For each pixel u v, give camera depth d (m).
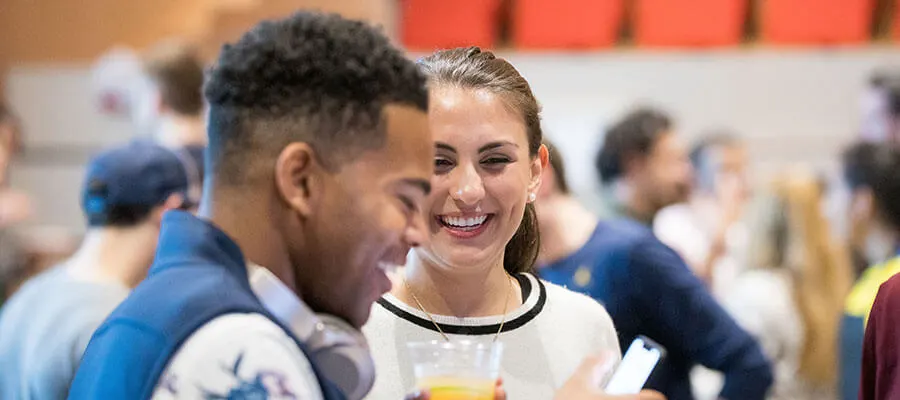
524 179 1.84
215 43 6.82
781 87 7.50
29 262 4.24
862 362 2.04
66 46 7.05
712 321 2.90
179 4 6.96
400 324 1.87
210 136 1.32
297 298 1.28
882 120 4.66
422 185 1.32
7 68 7.05
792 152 7.49
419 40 7.64
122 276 2.68
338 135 1.27
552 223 2.95
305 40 1.28
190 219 1.34
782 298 4.30
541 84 7.55
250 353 1.22
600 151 4.04
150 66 3.71
